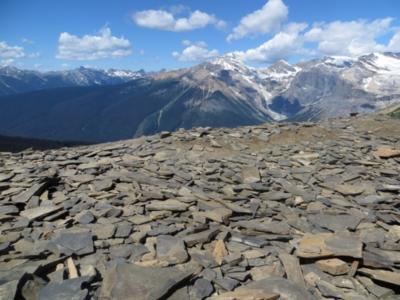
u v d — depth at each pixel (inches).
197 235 438.9
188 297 319.0
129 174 679.7
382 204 590.6
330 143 1000.9
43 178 611.5
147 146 930.7
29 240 421.1
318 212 548.1
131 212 509.7
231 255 396.2
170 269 348.2
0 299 288.5
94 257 386.6
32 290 314.0
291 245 435.8
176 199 563.8
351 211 552.7
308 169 770.8
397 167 818.8
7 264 362.9
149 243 421.1
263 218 521.7
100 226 459.8
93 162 775.1
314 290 350.9
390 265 377.7
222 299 312.5
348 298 332.5
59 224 463.2
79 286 316.8
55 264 365.7
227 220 500.1
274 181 692.1
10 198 548.1
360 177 732.0
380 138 1081.4
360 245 406.6
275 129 1094.4
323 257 393.1
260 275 366.3
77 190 599.2
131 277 327.6
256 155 877.2
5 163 804.6
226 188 631.8
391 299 338.3
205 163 781.9
